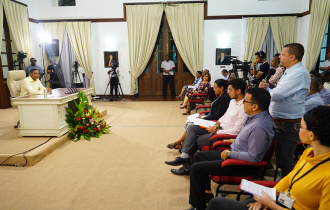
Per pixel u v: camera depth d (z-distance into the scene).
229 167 2.01
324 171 1.18
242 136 2.06
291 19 8.38
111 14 8.87
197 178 2.07
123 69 9.18
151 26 8.77
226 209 1.49
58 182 2.81
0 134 4.32
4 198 2.50
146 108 7.08
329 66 6.22
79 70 8.74
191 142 2.94
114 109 6.94
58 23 8.86
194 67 8.92
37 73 4.95
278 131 2.33
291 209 1.30
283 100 2.28
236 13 8.60
